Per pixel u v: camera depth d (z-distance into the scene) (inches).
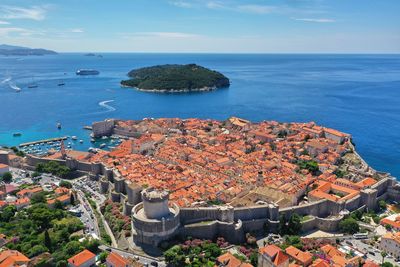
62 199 7731.3
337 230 6988.2
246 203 7485.2
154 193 6304.1
